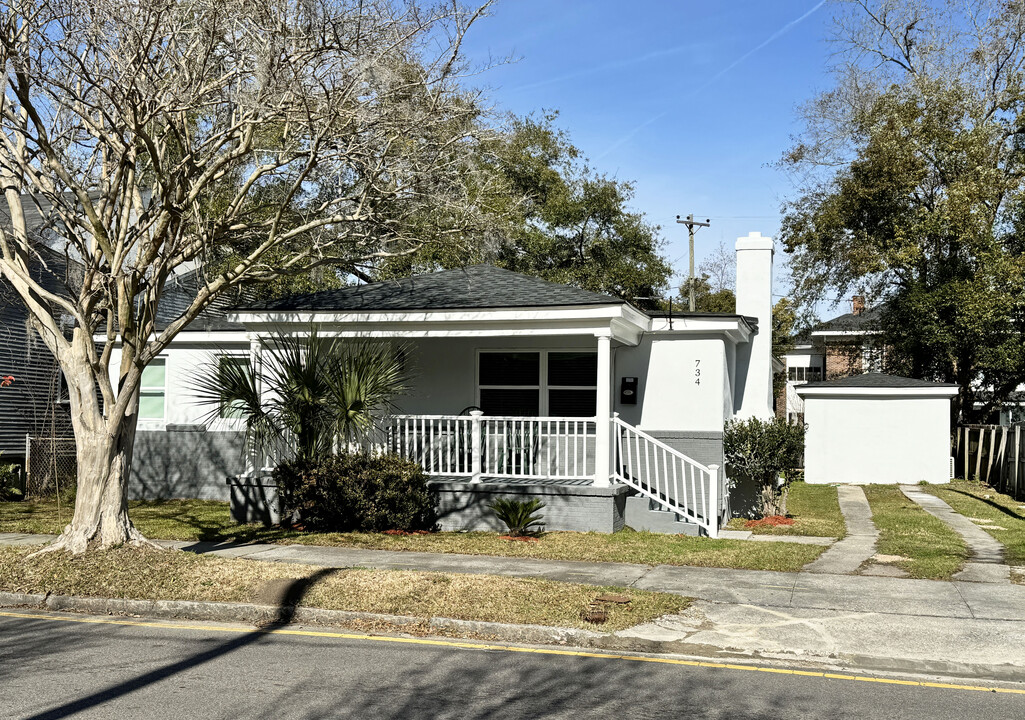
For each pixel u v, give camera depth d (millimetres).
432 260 24094
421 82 11656
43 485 17594
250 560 10203
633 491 15070
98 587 9172
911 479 24828
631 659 7145
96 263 10258
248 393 13625
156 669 6719
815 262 34250
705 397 15336
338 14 10891
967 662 6832
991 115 32219
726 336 15922
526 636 7801
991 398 32969
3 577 9500
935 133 30047
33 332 19391
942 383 25078
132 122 10016
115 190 10414
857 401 25266
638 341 15656
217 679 6449
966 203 28578
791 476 16109
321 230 12727
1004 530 14258
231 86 11266
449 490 13922
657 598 8703
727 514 16234
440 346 16125
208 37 10391
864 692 6289
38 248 13422
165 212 10273
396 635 7965
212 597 8805
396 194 11992
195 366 18297
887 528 14516
